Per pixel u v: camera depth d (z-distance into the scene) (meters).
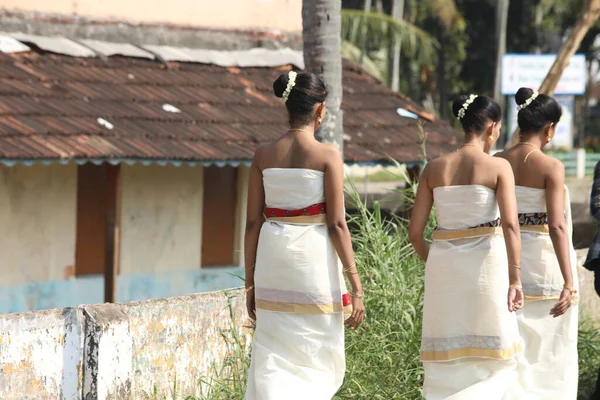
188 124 16.33
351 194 11.88
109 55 17.72
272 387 8.06
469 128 8.77
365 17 42.09
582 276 14.93
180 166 18.14
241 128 16.83
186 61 18.72
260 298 8.27
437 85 68.25
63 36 17.67
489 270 8.61
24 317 8.49
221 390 10.30
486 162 8.62
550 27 67.44
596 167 10.49
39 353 8.61
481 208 8.62
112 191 15.39
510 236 8.52
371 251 11.12
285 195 8.18
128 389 9.27
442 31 64.56
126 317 9.25
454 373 8.75
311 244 8.11
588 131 80.31
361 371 10.29
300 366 8.18
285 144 8.23
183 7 19.25
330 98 12.42
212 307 10.50
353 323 8.39
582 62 58.47
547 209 9.44
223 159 15.40
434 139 18.77
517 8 68.88
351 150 17.17
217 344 10.56
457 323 8.70
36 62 16.59
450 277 8.70
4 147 13.34
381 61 59.47
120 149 14.49
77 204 17.08
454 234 8.72
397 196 24.22
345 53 41.34
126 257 17.36
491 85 69.62
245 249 8.56
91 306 9.18
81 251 17.14
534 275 9.70
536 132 9.63
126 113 15.80
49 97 15.50
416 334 10.63
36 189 16.38
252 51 20.06
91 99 15.95
